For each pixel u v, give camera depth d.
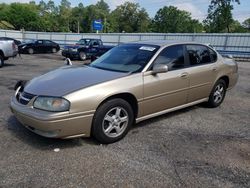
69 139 4.04
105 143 3.94
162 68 4.24
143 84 4.18
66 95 3.52
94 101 3.66
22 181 3.01
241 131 4.59
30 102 3.67
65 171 3.21
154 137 4.25
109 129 3.93
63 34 34.56
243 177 3.17
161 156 3.63
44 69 12.01
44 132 3.54
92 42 19.11
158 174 3.19
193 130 4.58
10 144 3.88
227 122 5.04
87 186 2.94
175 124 4.84
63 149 3.75
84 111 3.60
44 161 3.43
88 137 4.11
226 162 3.50
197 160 3.54
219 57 5.92
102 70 4.43
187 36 25.25
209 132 4.51
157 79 4.38
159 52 4.59
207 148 3.90
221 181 3.08
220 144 4.04
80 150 3.74
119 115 4.02
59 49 27.34
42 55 22.53
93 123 3.75
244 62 20.08
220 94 6.01
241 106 6.21
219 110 5.81
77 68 4.67
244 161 3.54
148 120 4.99
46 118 3.41
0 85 7.82
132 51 4.86
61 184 2.96
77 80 3.91
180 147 3.91
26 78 9.25
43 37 37.41
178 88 4.77
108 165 3.37
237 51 22.56
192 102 5.27
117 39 29.47
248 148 3.92
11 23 91.94
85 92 3.62
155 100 4.42
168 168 3.33
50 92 3.60
